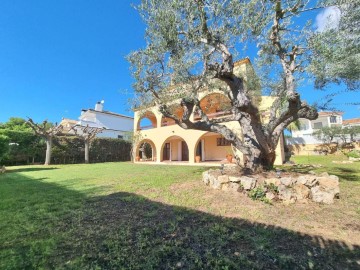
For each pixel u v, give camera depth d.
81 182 10.20
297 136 34.16
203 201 6.09
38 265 3.00
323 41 6.26
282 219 4.73
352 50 5.84
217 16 6.70
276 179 6.17
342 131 29.56
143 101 10.23
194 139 20.17
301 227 4.32
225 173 7.66
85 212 5.42
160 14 6.85
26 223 4.68
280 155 15.83
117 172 14.01
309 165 14.24
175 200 6.34
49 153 24.00
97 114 36.62
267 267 2.94
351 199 6.16
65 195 7.39
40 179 11.59
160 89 8.66
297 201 5.87
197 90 8.23
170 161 24.77
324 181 6.16
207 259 3.13
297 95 5.95
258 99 11.88
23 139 24.94
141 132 25.86
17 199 6.88
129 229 4.27
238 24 6.70
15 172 15.48
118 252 3.33
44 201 6.61
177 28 7.01
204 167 15.41
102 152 29.70
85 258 3.18
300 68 7.46
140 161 26.75
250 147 7.89
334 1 5.84
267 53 8.83
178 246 3.56
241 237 3.87
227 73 6.80
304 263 3.03
